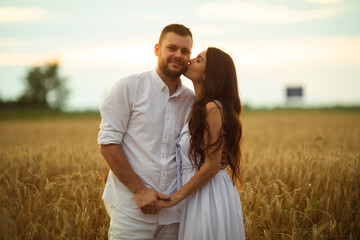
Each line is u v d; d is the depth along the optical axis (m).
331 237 3.50
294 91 67.44
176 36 2.57
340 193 4.01
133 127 2.61
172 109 2.68
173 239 2.73
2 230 2.93
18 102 77.56
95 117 41.25
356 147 7.68
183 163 2.67
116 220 2.61
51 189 3.91
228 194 2.75
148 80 2.65
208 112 2.60
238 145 2.84
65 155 5.68
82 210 3.41
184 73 2.94
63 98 81.06
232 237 2.67
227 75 2.79
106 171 4.16
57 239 3.13
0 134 16.86
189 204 2.66
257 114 37.09
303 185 4.12
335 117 28.06
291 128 17.45
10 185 3.88
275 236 3.32
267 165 5.04
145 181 2.58
